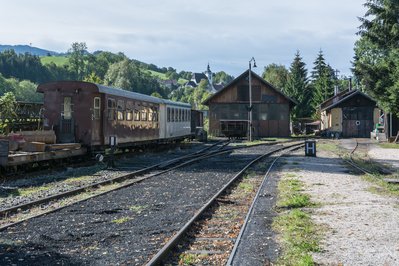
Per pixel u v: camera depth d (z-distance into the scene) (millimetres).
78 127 21203
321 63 109062
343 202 11930
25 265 6809
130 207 11344
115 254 7348
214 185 15312
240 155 28172
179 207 11398
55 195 12500
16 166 16547
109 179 16047
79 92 21250
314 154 27000
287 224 9242
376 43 38969
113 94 23000
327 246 7703
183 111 39062
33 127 24688
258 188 14664
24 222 9586
